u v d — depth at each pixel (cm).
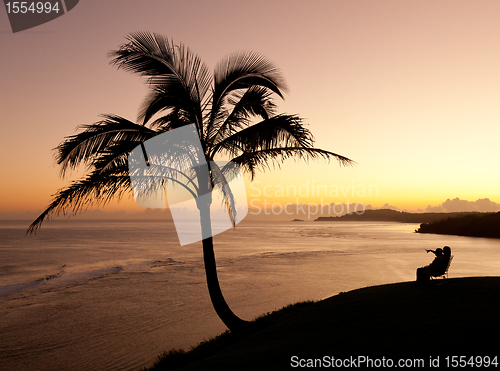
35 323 1293
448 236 10300
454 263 2925
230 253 4347
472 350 439
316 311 812
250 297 1655
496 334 486
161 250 5041
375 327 591
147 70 715
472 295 768
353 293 1019
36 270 3084
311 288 1888
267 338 650
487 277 1055
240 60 787
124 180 721
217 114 823
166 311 1441
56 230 12694
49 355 942
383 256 3881
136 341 1041
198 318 1312
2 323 1297
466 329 518
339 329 619
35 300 1755
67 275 2717
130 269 2992
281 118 724
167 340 1042
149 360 875
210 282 790
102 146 703
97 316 1382
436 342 477
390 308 720
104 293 1906
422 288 930
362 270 2662
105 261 3681
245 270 2692
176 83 730
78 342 1052
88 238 8112
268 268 2820
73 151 669
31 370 841
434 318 597
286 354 507
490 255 3881
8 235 9225
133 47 687
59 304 1642
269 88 812
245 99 811
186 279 2384
